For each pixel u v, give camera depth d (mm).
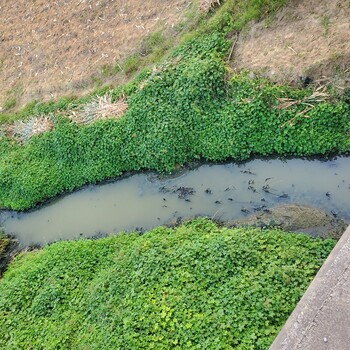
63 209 11781
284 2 10508
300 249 8297
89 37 13305
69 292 9422
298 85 9922
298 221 9125
